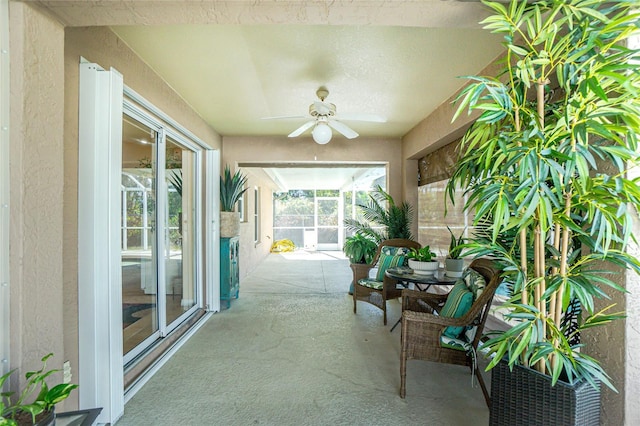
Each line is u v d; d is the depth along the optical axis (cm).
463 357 206
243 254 609
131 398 207
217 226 398
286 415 190
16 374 121
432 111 357
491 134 141
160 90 270
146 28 200
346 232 1104
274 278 605
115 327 184
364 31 200
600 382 131
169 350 274
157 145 293
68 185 170
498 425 144
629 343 126
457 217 362
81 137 177
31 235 127
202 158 399
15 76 122
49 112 135
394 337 311
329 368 248
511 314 128
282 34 205
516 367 137
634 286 126
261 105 339
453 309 219
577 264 125
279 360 261
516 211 119
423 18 139
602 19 107
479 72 257
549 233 150
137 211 290
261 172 676
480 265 235
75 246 175
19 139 122
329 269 709
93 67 177
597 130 106
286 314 382
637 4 109
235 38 210
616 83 114
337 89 295
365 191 1015
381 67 250
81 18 138
